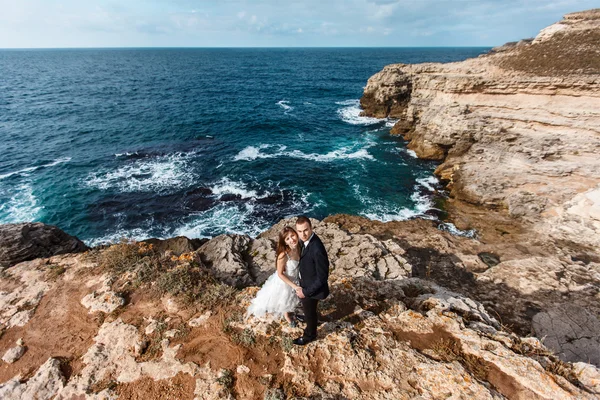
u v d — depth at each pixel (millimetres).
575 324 8578
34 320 6539
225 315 6215
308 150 31125
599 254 13594
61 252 10844
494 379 4691
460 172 22594
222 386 4797
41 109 41562
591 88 19281
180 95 55156
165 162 26828
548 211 17328
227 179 24406
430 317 6078
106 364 5383
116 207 20156
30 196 20875
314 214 20484
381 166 27422
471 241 14891
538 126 21047
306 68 112562
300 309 6316
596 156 18125
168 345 5617
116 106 44812
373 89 43156
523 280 11117
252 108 47344
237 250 11320
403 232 15734
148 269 7746
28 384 5145
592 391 4492
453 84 26031
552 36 26984
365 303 6660
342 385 4711
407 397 4477
